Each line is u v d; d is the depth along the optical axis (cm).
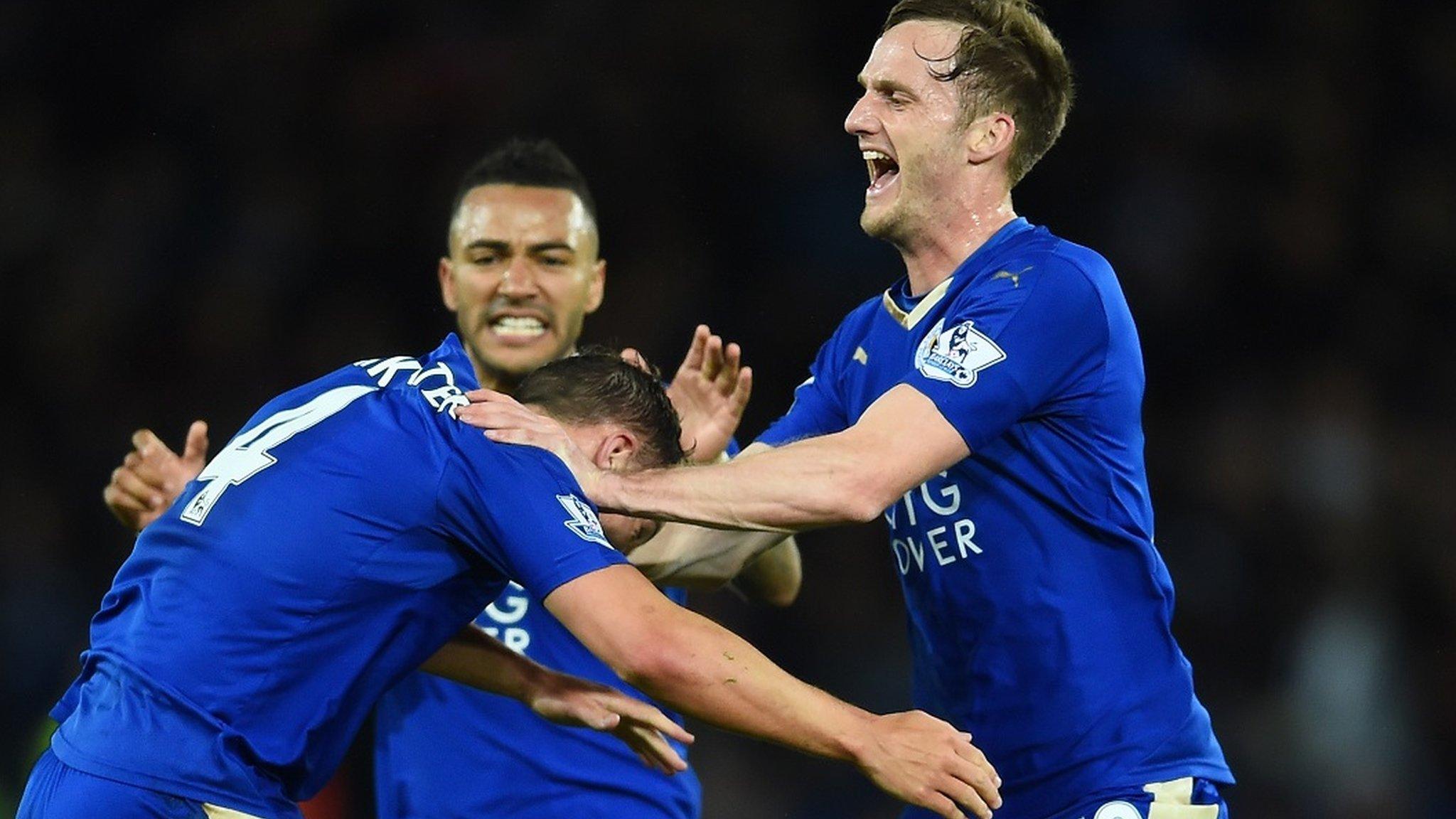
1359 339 4138
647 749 1475
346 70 4353
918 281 1591
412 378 1410
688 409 1728
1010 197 1589
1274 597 3672
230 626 1300
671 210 4225
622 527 1497
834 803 3284
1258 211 4262
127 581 1376
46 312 4119
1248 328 4134
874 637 3531
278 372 4025
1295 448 3872
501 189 1934
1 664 3516
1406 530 3847
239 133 4312
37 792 1322
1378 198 4356
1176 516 3806
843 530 3625
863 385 1606
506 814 1766
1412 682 3628
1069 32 4478
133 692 1303
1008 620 1485
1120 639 1478
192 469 1781
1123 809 1441
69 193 4281
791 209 4238
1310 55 4462
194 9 4453
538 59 4322
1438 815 3453
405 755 1789
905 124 1532
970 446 1428
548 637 1791
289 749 1312
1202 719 1509
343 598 1315
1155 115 4350
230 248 4169
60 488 3912
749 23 4431
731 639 1291
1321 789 3412
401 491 1324
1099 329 1473
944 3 1555
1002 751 1497
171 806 1273
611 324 4016
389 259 4162
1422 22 4494
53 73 4397
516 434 1355
